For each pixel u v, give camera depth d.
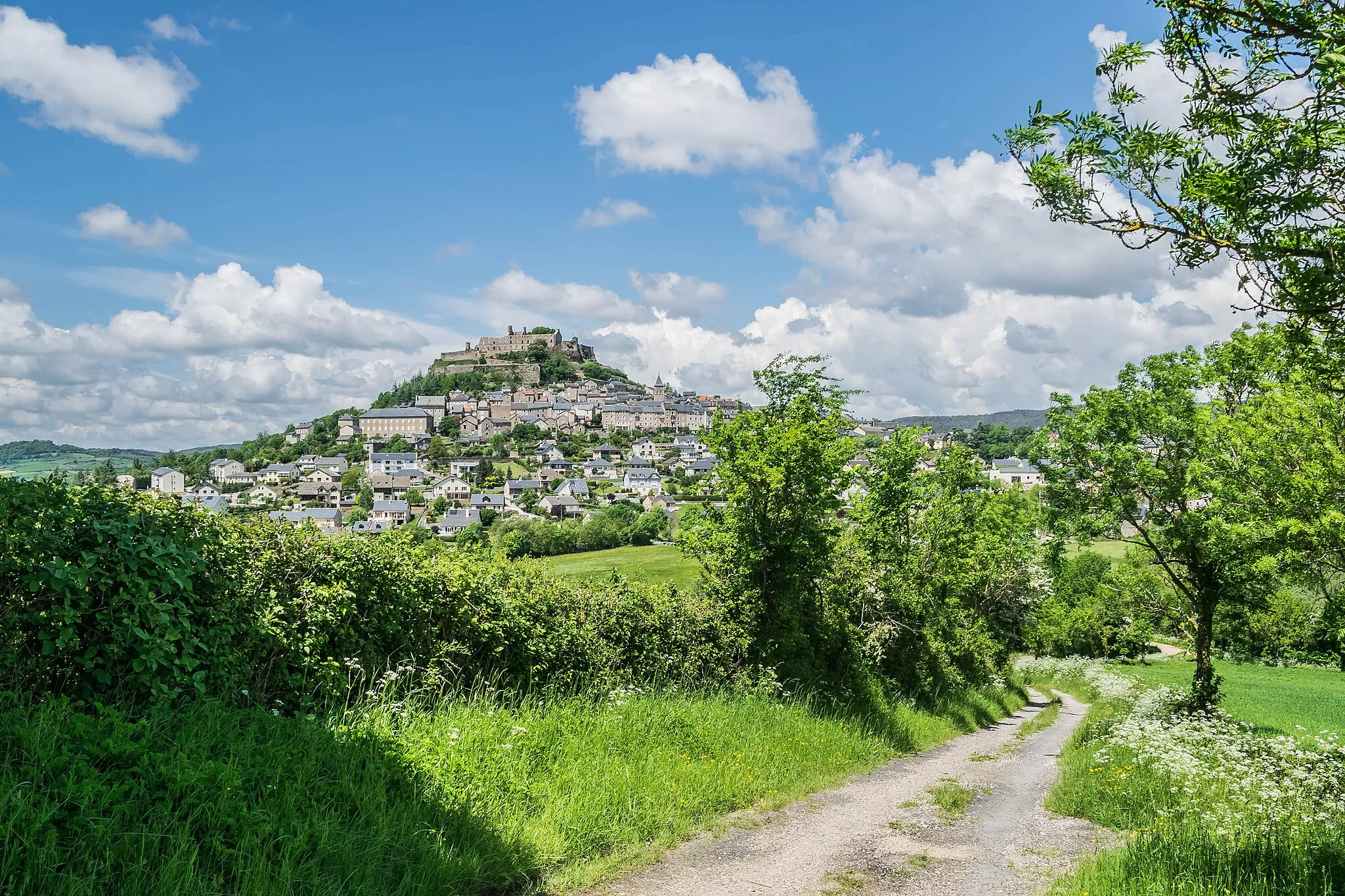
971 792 9.99
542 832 5.98
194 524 6.16
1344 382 5.56
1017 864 6.69
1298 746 11.98
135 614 5.20
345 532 7.95
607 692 10.18
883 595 20.83
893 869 6.36
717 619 13.95
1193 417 18.83
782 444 14.27
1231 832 7.21
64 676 5.04
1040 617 53.84
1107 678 32.62
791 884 5.87
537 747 7.55
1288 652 52.06
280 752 5.32
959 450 25.03
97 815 3.94
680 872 5.98
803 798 8.96
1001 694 31.89
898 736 15.59
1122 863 6.01
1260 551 15.36
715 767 8.83
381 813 5.26
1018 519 29.73
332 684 6.87
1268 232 4.73
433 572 8.52
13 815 3.62
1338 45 4.28
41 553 4.81
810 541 15.04
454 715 7.51
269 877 4.23
